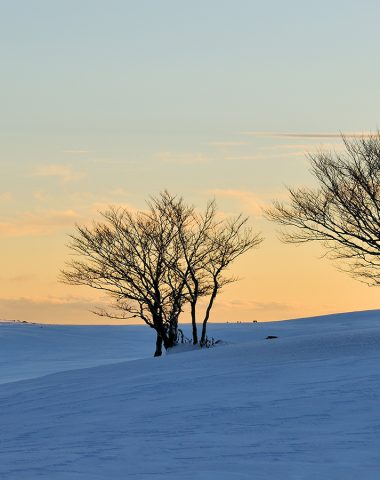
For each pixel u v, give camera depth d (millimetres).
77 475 12977
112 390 25328
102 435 17406
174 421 18422
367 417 17047
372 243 38781
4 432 19594
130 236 46562
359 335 32562
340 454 13773
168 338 46531
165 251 45969
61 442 16969
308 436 15578
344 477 12172
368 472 12445
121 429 18016
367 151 39750
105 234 46469
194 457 14172
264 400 20062
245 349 32812
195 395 22203
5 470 13711
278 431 16266
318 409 18266
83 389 26891
